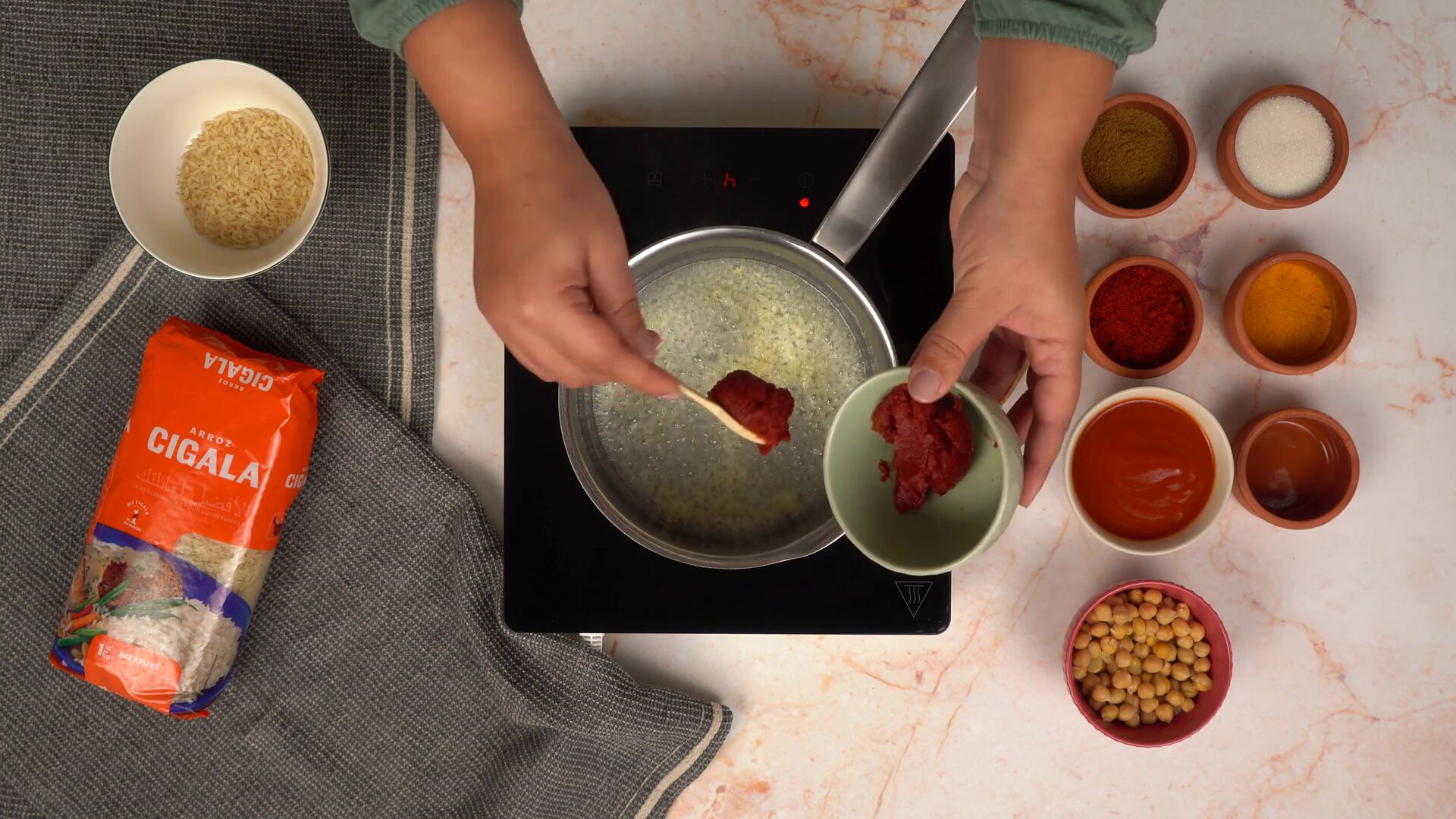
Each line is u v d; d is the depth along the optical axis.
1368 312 1.08
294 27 1.09
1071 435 0.99
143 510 0.99
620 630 1.00
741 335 0.96
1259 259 1.08
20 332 1.11
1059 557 1.08
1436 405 1.07
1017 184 0.78
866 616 1.00
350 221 1.08
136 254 1.08
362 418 1.07
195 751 1.10
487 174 0.78
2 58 1.09
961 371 0.77
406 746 1.10
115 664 0.99
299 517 1.08
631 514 0.96
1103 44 0.72
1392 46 1.09
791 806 1.10
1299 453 1.04
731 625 1.00
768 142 1.01
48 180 1.10
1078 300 0.80
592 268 0.78
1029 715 1.08
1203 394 1.07
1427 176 1.08
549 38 1.09
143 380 1.01
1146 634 1.02
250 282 1.08
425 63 0.76
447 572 1.09
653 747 1.07
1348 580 1.07
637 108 1.09
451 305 1.10
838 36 1.09
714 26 1.10
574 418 0.95
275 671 1.09
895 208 1.01
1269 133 1.03
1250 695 1.08
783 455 0.96
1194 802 1.08
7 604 1.09
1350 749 1.07
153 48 1.09
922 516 0.82
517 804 1.10
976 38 0.86
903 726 1.09
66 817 1.09
